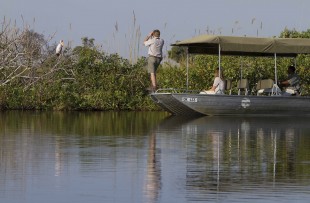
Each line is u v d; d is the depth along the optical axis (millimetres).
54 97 50375
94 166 20766
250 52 45625
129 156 22984
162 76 51844
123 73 52562
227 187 17656
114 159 22234
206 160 22250
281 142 27703
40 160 21844
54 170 19922
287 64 51531
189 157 22922
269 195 16734
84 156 22828
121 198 16297
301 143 27359
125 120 40031
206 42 42281
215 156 23250
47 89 50375
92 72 52250
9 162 21375
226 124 37156
